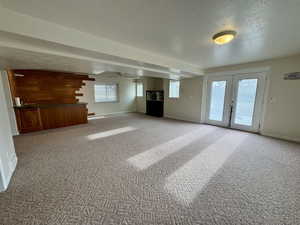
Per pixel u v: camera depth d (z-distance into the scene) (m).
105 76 7.54
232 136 3.91
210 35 2.29
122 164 2.40
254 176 2.05
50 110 4.76
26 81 4.60
